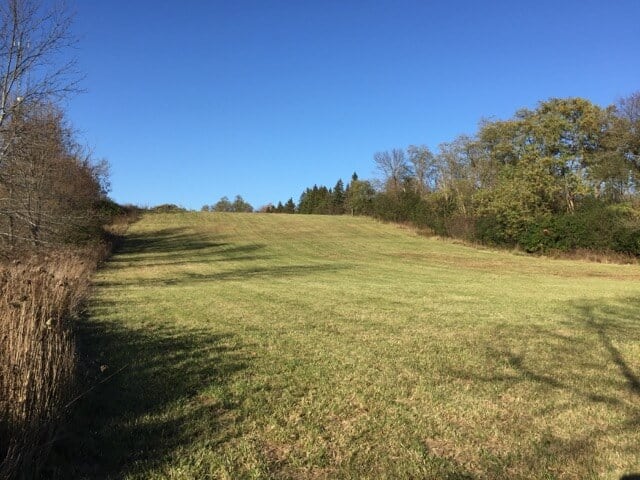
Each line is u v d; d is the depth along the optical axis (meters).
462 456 4.29
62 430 4.36
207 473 3.90
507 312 12.30
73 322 9.04
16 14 15.36
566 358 7.73
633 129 39.44
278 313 11.46
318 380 6.27
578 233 38.84
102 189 45.22
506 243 44.12
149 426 4.75
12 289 6.22
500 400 5.71
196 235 51.38
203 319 10.53
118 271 24.31
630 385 6.39
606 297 16.09
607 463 4.18
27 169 18.44
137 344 8.05
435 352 7.91
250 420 4.95
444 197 58.66
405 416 5.12
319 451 4.29
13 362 4.09
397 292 16.52
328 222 66.38
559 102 51.22
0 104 15.83
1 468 3.46
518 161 53.00
